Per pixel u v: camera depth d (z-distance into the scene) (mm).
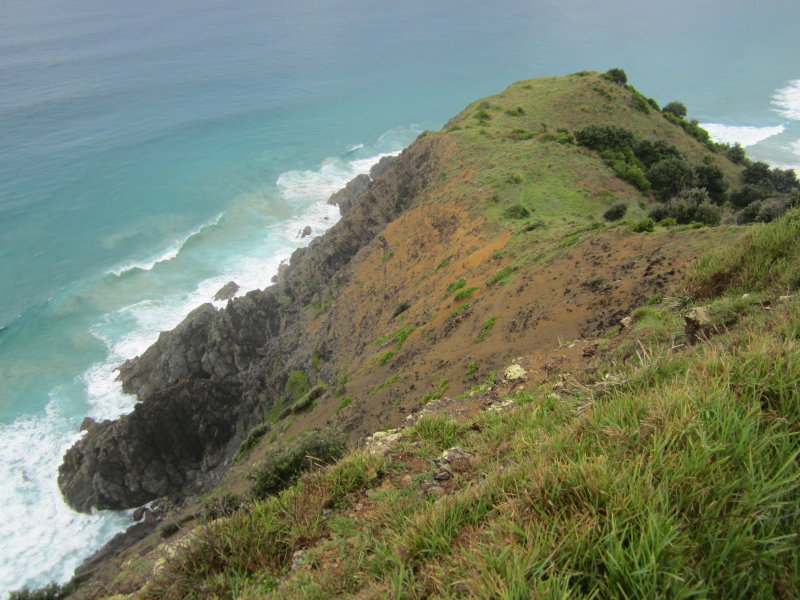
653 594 2375
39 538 37094
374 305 39938
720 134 108875
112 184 91562
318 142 113125
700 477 2934
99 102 131750
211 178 94625
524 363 12289
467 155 48344
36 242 74438
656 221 28672
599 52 188000
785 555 2520
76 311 61875
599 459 3326
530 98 67375
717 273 9734
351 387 28578
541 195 38688
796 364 3543
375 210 55188
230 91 145750
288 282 56250
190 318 51438
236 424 45312
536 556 2787
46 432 46688
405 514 4762
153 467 40344
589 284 18891
